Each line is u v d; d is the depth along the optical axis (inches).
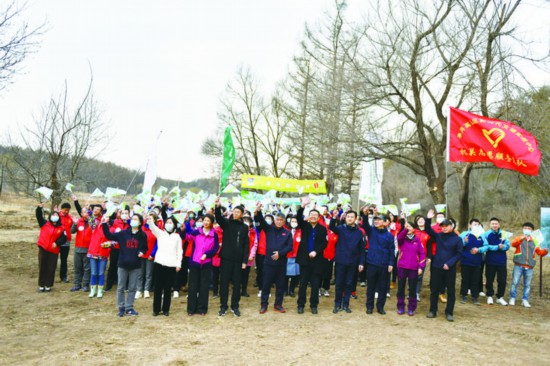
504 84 433.7
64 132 581.0
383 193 1028.5
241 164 1120.8
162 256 301.7
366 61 509.7
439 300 378.3
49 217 379.9
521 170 354.0
